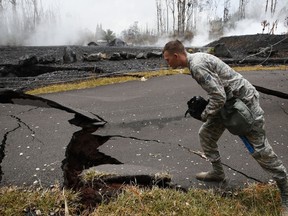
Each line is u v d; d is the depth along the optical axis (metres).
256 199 3.21
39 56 14.92
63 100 7.00
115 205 2.98
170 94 7.40
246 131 2.85
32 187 3.38
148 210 2.92
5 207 2.94
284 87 7.43
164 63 13.36
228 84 2.88
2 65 12.43
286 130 5.12
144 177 3.57
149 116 5.89
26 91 8.24
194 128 5.29
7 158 4.06
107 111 6.21
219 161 3.41
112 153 4.36
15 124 5.29
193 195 3.23
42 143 4.54
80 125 5.49
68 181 3.65
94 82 9.06
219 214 2.89
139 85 8.55
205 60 2.83
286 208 2.94
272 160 2.90
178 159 4.16
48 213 2.94
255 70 10.47
